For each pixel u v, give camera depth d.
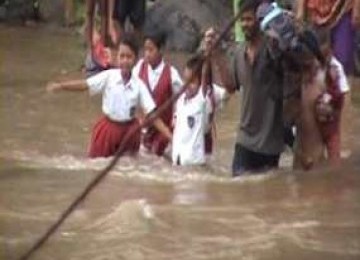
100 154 24.02
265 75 22.14
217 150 25.78
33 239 17.75
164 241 17.72
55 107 30.73
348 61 30.12
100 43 30.05
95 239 17.80
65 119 29.08
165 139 23.88
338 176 22.25
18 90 33.31
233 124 29.20
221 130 28.41
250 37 22.17
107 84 23.86
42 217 19.05
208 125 23.91
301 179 22.05
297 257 17.05
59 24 50.09
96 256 17.03
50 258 16.91
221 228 18.41
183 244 17.59
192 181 21.95
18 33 47.66
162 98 23.83
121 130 23.83
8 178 22.03
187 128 23.42
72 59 40.28
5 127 27.80
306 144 23.02
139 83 23.73
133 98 23.73
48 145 25.73
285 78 22.28
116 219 18.70
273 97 22.27
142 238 17.86
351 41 30.11
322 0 29.27
